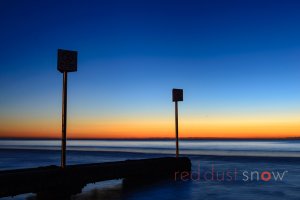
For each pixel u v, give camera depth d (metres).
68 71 12.11
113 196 12.35
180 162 18.36
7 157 37.38
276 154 43.44
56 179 11.12
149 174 16.08
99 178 12.83
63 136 11.88
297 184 15.16
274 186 14.58
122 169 14.10
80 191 11.95
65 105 11.99
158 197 12.16
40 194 11.05
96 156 39.62
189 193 12.95
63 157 11.80
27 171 10.59
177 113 18.84
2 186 9.69
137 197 12.16
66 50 12.07
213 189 13.78
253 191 13.36
